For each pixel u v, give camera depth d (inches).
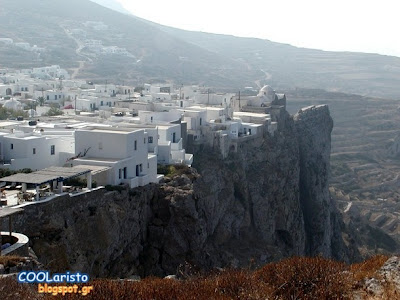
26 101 5423.2
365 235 6023.6
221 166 3595.0
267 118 4483.3
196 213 2605.8
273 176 4092.0
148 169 2657.5
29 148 2524.6
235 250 3341.5
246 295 948.6
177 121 3681.1
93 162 2373.3
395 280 960.9
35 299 986.1
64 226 1936.5
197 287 1002.1
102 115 4293.8
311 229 4899.1
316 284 982.4
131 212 2351.1
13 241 1497.3
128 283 1047.6
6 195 1964.8
